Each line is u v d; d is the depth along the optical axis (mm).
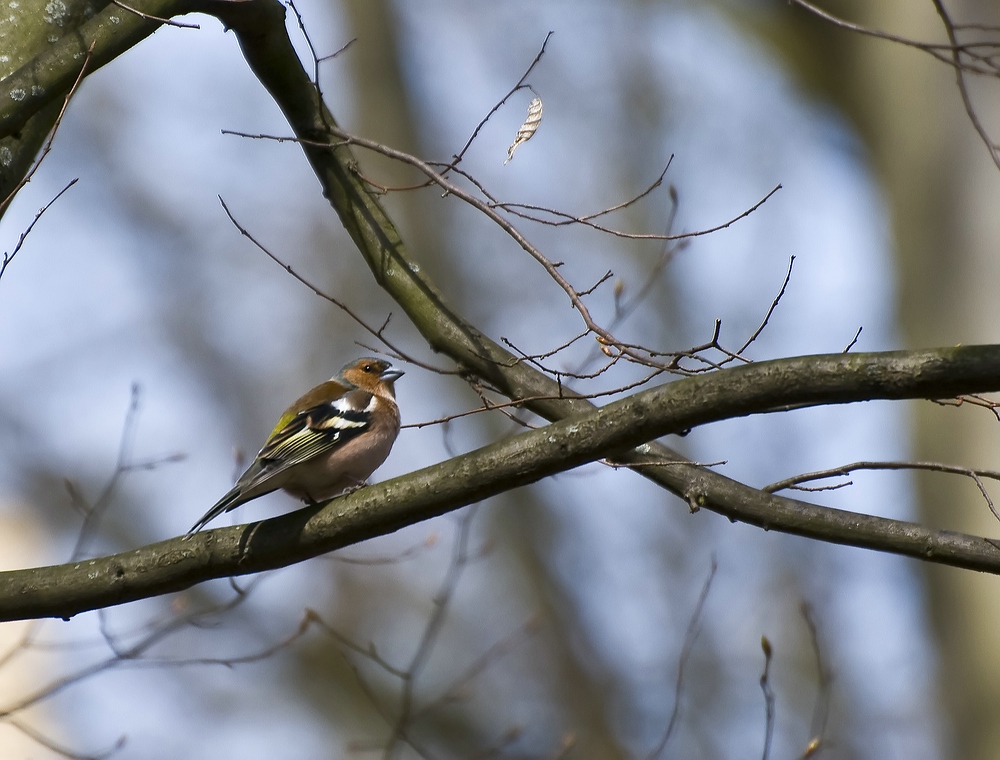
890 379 5574
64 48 6707
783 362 5766
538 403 7348
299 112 8062
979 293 13602
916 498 13664
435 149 20203
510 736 12438
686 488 6848
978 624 13289
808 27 17656
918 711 17188
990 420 13000
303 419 7918
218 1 7309
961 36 13531
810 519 6660
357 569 19141
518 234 6320
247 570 6387
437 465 6227
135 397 9414
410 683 9727
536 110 6559
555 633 18688
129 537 19141
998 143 13617
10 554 18875
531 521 19422
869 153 16578
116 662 8539
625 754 17859
